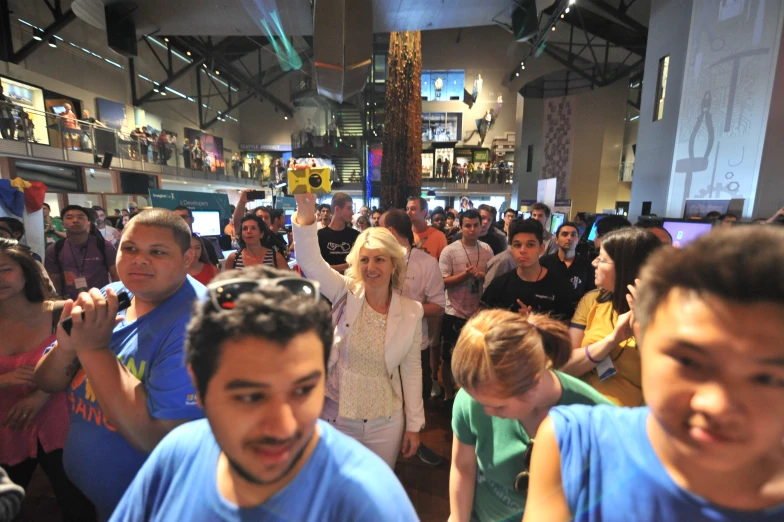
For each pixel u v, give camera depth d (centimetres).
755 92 494
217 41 1681
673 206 634
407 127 633
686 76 607
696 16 586
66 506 138
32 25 1070
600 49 1738
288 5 582
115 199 1081
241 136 2384
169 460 56
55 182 890
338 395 139
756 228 33
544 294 191
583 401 81
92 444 92
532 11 579
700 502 38
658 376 36
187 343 45
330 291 147
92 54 1313
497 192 1889
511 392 74
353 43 487
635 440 45
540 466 52
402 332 139
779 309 29
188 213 398
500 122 2066
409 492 189
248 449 43
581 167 1391
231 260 319
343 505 46
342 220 296
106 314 75
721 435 33
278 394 42
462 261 281
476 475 100
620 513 43
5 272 120
